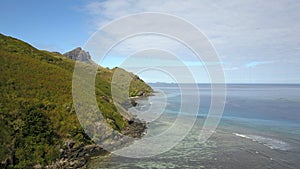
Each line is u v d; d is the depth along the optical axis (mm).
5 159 19297
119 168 21609
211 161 23594
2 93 25375
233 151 26562
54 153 22250
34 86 29234
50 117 25438
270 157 24641
